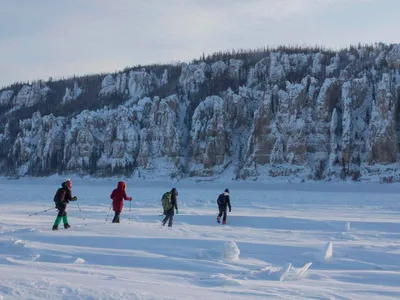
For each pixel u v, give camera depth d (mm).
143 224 18875
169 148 84500
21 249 12469
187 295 6668
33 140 106438
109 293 6152
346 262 12094
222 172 80750
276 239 16125
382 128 71062
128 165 87062
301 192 59562
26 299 5484
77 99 121688
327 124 76938
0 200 40844
